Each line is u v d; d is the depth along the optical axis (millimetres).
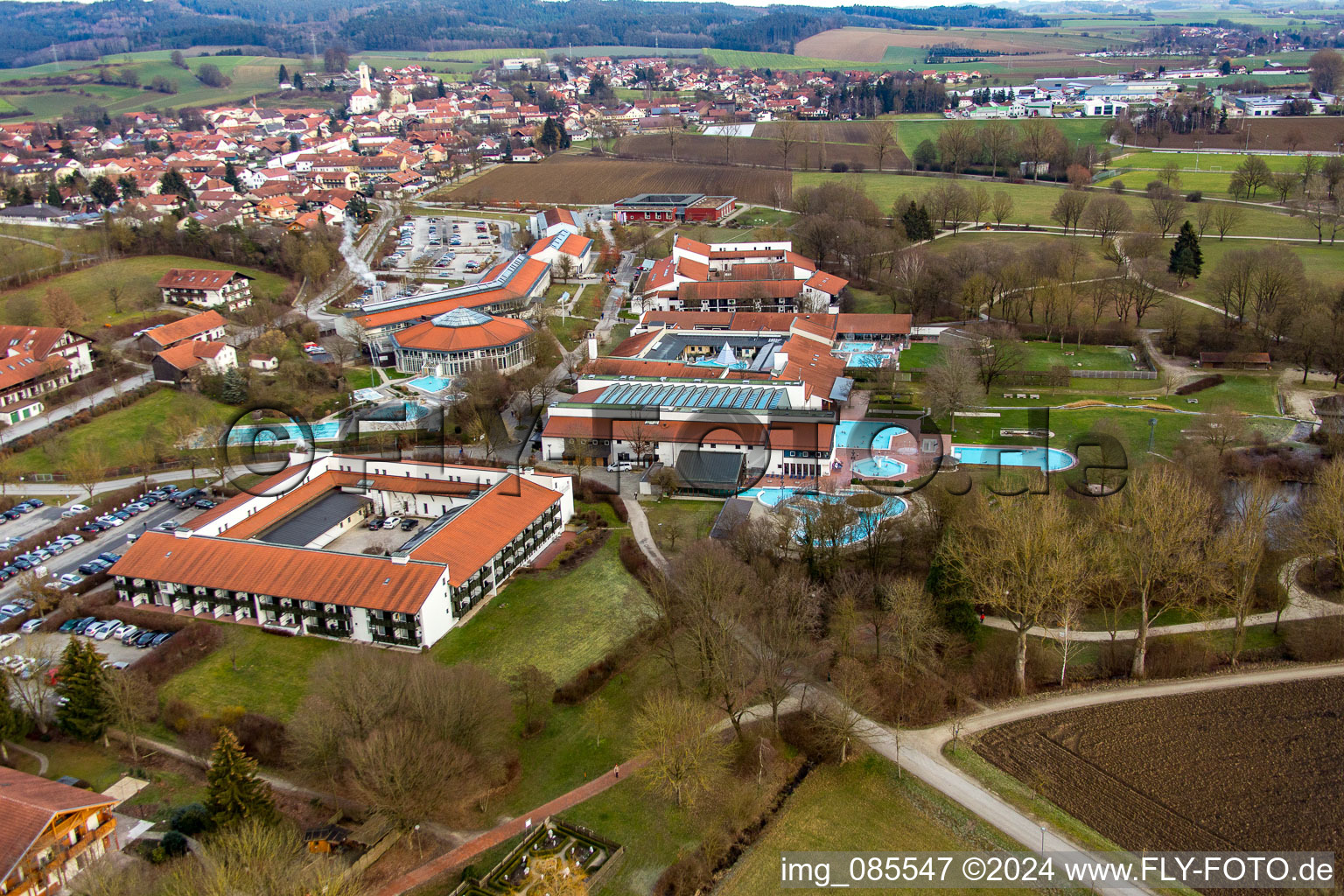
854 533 148750
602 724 120875
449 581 140250
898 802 108188
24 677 126000
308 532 160125
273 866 87812
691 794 105812
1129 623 138750
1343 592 140625
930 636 126000
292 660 134625
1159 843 100188
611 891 97188
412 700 107625
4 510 180500
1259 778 107938
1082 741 115375
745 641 130000
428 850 102625
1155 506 130125
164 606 149250
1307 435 195125
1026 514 132375
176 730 121125
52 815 94812
